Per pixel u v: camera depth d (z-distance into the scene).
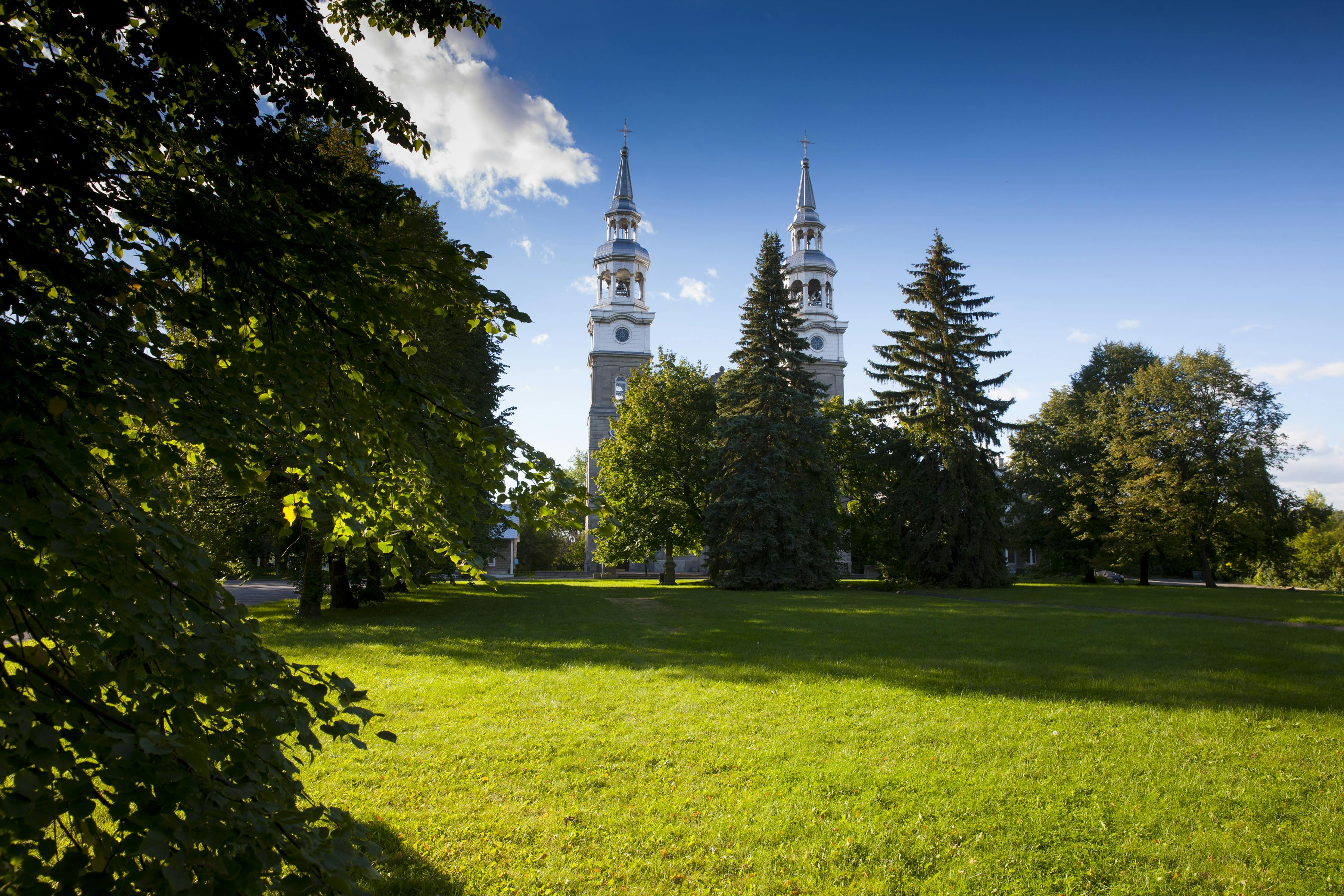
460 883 4.88
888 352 37.94
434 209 18.16
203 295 3.81
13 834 2.06
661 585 41.22
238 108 3.75
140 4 3.45
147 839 2.12
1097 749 7.49
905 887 4.91
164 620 2.62
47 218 3.35
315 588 20.41
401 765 7.13
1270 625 17.38
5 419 2.48
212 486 16.00
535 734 8.12
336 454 3.93
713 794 6.45
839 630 17.02
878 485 43.59
